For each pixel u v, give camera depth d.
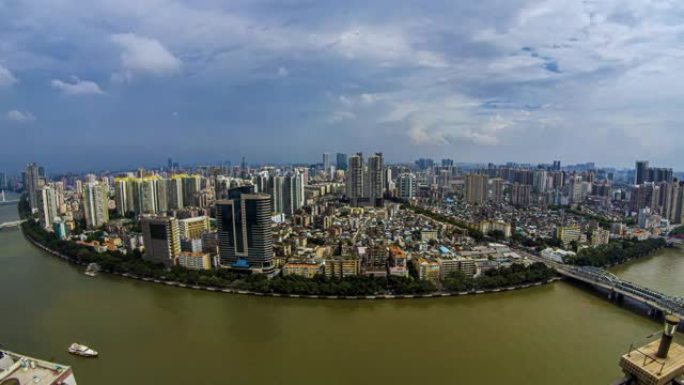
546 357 158.75
